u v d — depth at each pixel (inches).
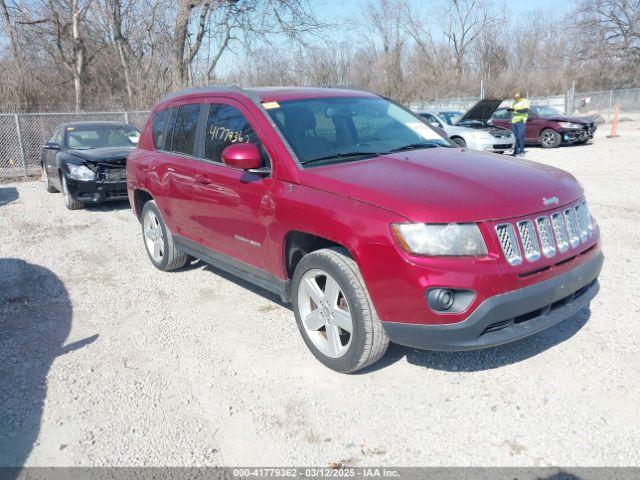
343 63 1565.0
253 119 175.3
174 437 128.5
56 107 845.2
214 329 184.1
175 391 147.6
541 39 1950.1
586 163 527.5
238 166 161.0
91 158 378.3
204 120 202.2
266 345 170.7
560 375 144.8
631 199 343.9
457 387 142.3
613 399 133.5
